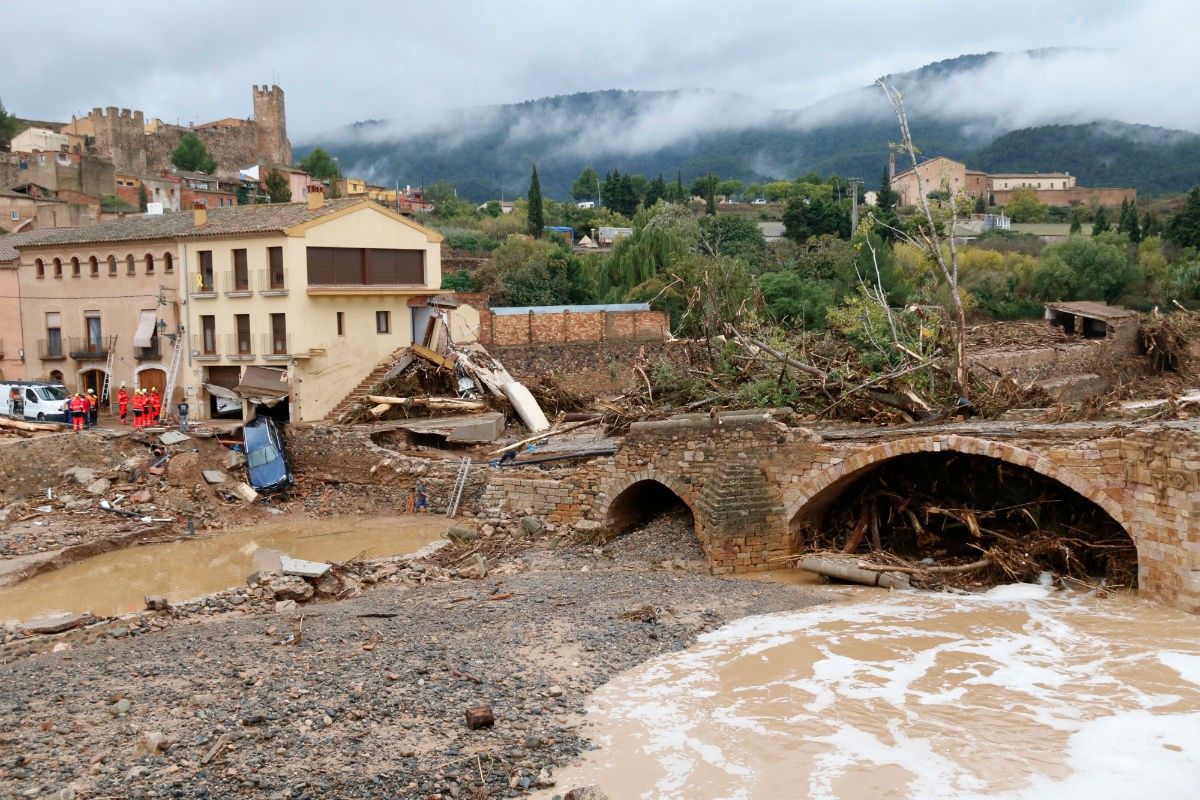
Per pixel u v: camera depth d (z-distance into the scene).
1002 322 72.00
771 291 64.50
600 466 31.92
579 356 58.69
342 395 46.19
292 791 14.83
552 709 18.27
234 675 19.47
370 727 17.05
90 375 51.09
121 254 48.97
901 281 70.50
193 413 47.03
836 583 27.23
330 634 22.19
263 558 32.00
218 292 46.09
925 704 18.45
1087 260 88.62
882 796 15.09
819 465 27.94
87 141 129.62
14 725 17.06
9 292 52.59
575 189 198.50
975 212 144.00
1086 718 17.67
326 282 45.53
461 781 15.34
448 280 70.75
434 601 25.33
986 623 23.06
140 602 27.25
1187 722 17.41
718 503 28.20
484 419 43.91
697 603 24.91
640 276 70.31
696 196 162.50
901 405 32.25
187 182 118.19
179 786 14.87
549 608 24.39
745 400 35.69
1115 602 24.09
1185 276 90.19
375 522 36.91
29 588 28.75
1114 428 24.70
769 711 18.22
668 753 16.55
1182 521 22.75
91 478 37.16
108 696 18.36
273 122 152.25
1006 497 28.05
